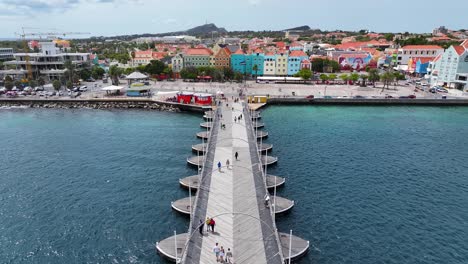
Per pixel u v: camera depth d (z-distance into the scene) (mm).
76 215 58125
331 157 84500
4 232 53531
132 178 71938
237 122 109062
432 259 47531
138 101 149000
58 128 111750
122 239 51375
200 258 43031
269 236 47812
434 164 80812
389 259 47375
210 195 59281
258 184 63875
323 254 48031
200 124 111562
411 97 153625
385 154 87062
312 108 144500
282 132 106125
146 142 95562
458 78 174125
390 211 59469
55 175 74062
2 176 73812
